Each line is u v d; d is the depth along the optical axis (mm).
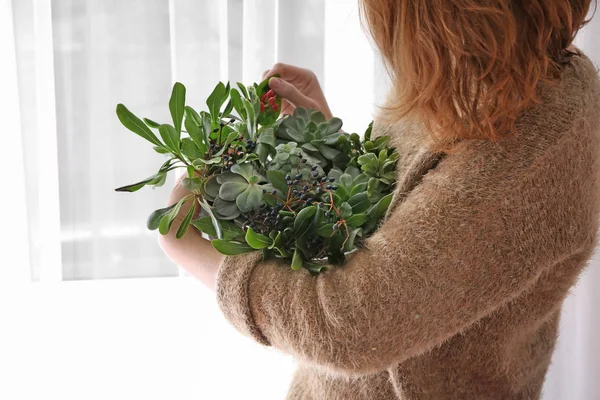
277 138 743
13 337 1390
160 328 1448
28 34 1360
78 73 1376
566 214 546
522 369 693
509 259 537
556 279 612
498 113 528
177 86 637
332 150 739
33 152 1395
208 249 682
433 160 595
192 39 1361
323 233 606
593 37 1227
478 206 535
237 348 1458
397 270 543
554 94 549
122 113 632
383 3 573
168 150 656
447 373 653
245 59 1361
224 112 747
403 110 584
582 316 1316
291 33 1390
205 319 1453
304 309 563
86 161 1403
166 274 1454
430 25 532
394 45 575
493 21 513
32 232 1416
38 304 1394
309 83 889
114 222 1428
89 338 1433
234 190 634
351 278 558
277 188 642
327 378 726
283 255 599
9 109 1337
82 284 1432
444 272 538
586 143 552
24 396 1404
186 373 1454
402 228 555
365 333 545
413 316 542
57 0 1349
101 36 1366
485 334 636
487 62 526
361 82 1380
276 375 1464
